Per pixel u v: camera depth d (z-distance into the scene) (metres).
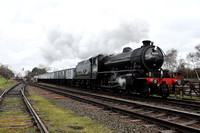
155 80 10.54
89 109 8.11
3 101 10.20
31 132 4.56
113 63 15.07
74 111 7.74
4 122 5.62
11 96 12.86
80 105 9.27
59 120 6.12
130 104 8.92
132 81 11.46
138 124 5.61
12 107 8.38
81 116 6.79
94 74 17.73
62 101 10.84
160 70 12.03
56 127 5.22
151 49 11.98
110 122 5.86
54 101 10.88
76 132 4.85
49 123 5.53
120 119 6.23
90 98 12.36
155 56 11.99
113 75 14.55
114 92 15.08
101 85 16.97
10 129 4.85
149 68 11.75
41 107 8.54
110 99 10.90
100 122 5.92
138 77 11.55
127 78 11.97
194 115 5.87
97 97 12.24
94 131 4.96
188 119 6.02
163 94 11.11
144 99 10.88
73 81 26.78
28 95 14.07
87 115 6.93
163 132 4.70
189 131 4.55
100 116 6.72
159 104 9.39
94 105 9.16
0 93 14.81
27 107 7.97
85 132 4.87
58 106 9.07
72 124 5.66
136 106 8.44
